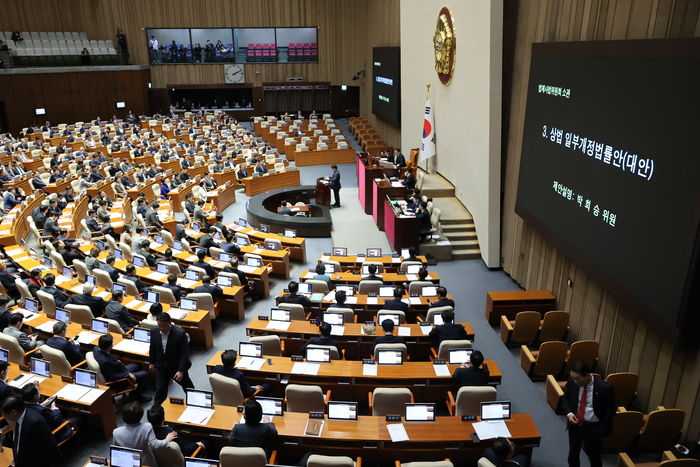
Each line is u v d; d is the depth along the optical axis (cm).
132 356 828
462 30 1419
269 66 3597
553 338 948
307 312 959
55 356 718
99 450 681
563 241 920
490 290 1215
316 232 1603
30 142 2616
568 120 890
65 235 1314
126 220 1773
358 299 984
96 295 996
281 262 1272
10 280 1064
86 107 3241
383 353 745
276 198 1897
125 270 1130
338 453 620
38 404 614
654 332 709
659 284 650
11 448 610
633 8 741
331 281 1090
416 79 1986
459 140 1522
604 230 781
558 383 794
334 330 850
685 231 600
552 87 949
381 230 1585
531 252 1139
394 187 1559
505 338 970
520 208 1125
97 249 1149
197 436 641
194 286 1051
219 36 3953
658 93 647
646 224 676
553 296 1029
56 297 958
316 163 2598
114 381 727
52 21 3356
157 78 3559
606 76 766
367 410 760
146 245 1208
